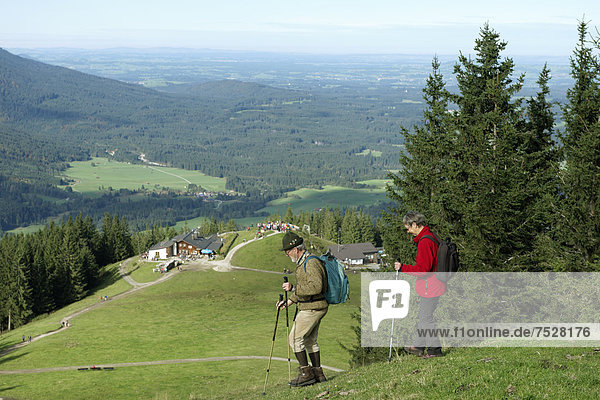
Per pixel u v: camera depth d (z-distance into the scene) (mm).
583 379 8508
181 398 45656
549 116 23328
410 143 25875
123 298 115750
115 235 173875
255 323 86188
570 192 20609
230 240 168750
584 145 20062
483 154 22109
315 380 11953
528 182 21344
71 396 49344
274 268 141125
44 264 119875
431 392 8656
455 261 10930
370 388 10000
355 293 107438
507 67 23422
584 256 19344
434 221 22391
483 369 9477
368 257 155875
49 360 67375
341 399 9992
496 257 19344
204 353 67938
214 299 107688
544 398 7777
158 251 159000
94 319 94812
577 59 21469
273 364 58500
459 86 24656
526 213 20156
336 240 190875
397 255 25141
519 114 22891
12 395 50781
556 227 20172
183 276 133125
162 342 75312
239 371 55812
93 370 60656
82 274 128625
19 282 111938
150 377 55812
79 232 164125
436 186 23625
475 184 21484
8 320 112750
